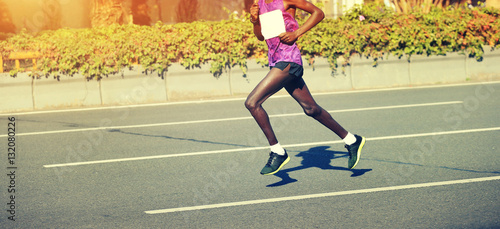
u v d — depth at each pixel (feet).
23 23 60.80
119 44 41.83
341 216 15.69
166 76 42.78
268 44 17.92
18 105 40.73
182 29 44.32
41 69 41.01
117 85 42.09
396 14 47.85
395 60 45.98
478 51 46.98
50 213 16.70
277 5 17.67
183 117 34.47
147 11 63.52
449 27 46.37
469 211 15.79
